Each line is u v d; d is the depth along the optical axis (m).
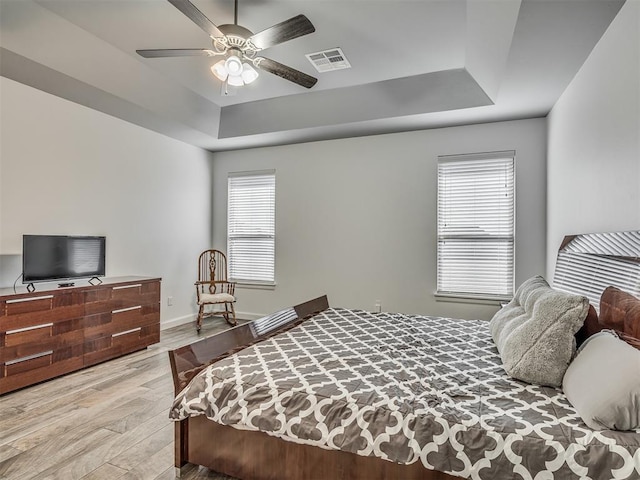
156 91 3.65
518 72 2.78
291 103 4.11
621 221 2.04
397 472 1.47
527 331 1.83
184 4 2.02
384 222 4.49
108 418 2.41
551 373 1.69
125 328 3.66
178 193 4.91
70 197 3.58
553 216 3.51
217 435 1.78
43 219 3.36
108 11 2.55
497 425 1.37
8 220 3.11
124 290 3.65
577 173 2.80
